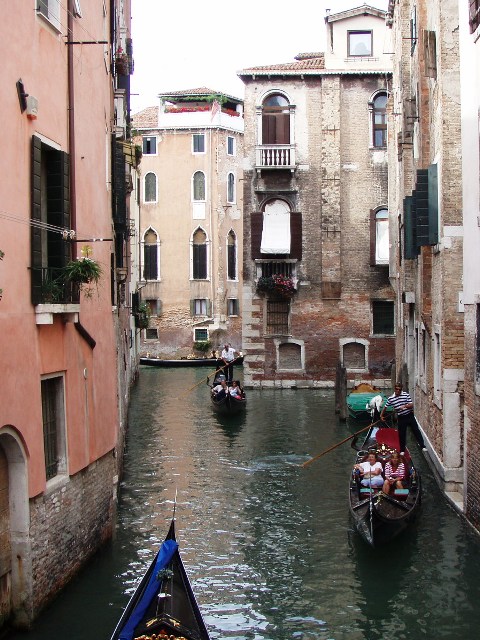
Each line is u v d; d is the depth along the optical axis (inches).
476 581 439.5
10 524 360.5
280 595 426.6
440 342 605.3
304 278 1209.4
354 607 411.5
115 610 391.2
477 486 492.7
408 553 478.6
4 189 343.3
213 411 1019.3
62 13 411.2
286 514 566.3
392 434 658.2
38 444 372.8
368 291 1206.3
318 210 1206.9
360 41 1207.6
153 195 1780.3
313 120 1202.0
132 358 1304.1
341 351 1212.5
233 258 1822.1
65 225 407.2
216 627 389.4
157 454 762.8
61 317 402.9
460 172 569.6
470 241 502.9
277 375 1221.7
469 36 501.7
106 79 565.6
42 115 385.7
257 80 1200.8
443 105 569.9
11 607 362.0
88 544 445.4
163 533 518.9
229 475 679.1
